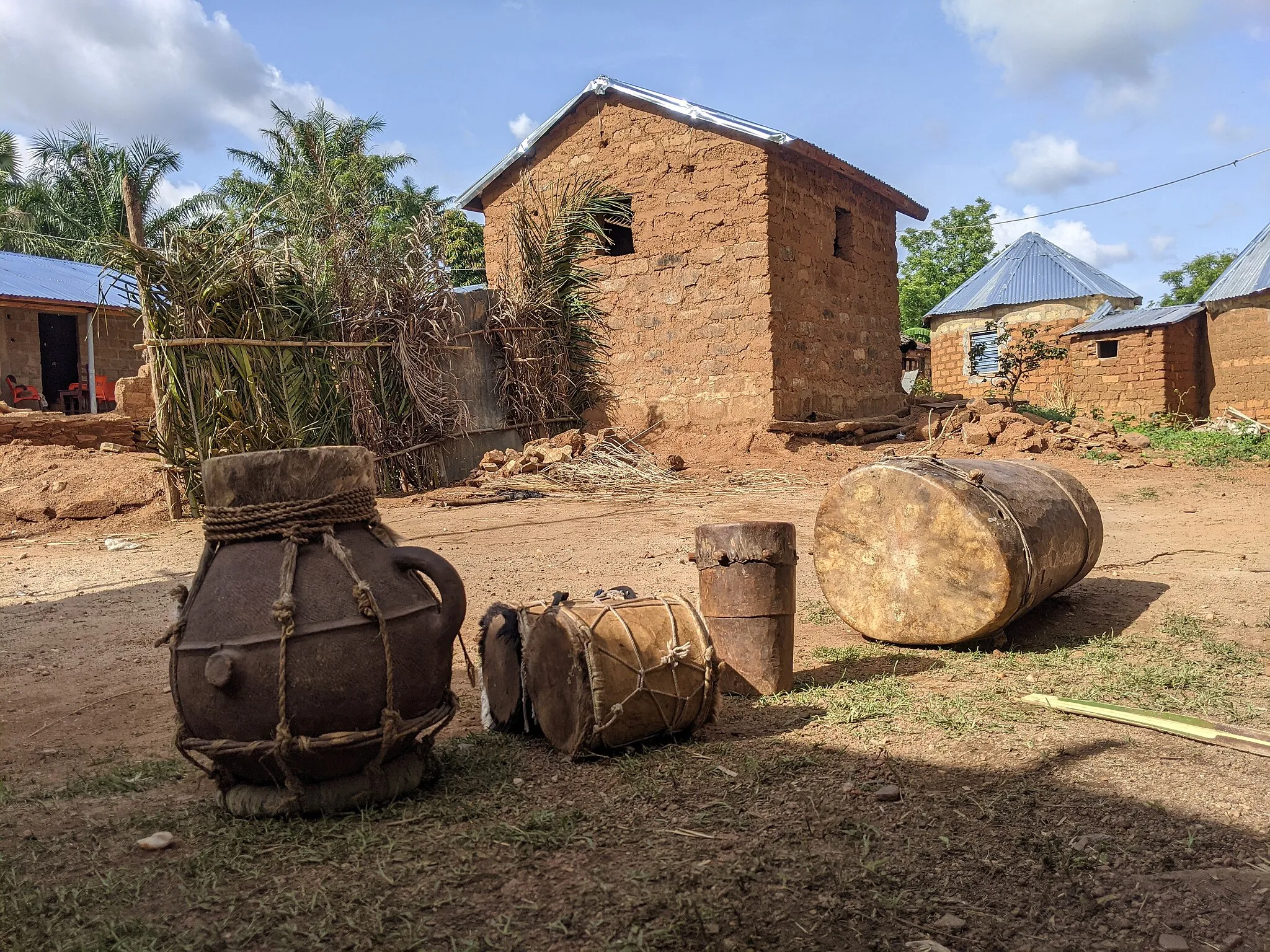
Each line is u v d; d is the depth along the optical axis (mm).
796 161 17172
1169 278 50844
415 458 14430
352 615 3400
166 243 12477
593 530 10586
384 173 32062
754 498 12789
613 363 17953
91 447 16641
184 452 12555
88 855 3316
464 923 2742
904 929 2660
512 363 16484
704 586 5125
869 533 6008
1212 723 4219
